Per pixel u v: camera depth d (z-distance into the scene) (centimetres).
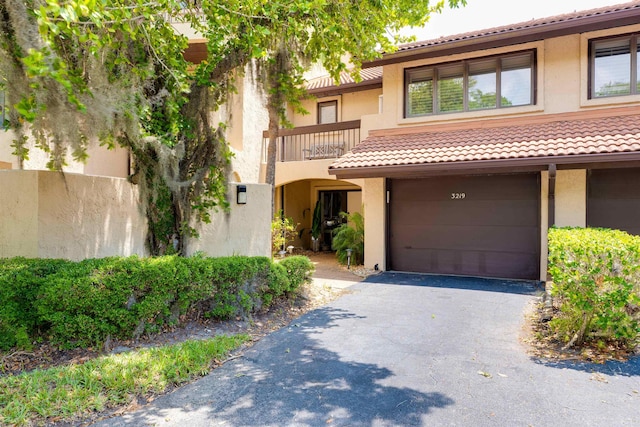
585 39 1001
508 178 1033
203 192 739
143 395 386
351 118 1572
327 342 552
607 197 929
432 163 966
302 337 573
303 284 817
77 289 480
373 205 1198
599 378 426
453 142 1057
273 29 710
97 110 484
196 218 760
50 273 515
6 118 545
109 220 719
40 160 895
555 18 1007
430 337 571
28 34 405
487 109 1109
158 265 542
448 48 1104
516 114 1070
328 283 994
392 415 353
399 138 1190
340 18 700
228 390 402
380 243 1186
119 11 434
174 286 548
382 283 991
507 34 1019
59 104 451
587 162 826
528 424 338
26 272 495
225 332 588
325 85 1552
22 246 623
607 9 953
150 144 622
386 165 1023
